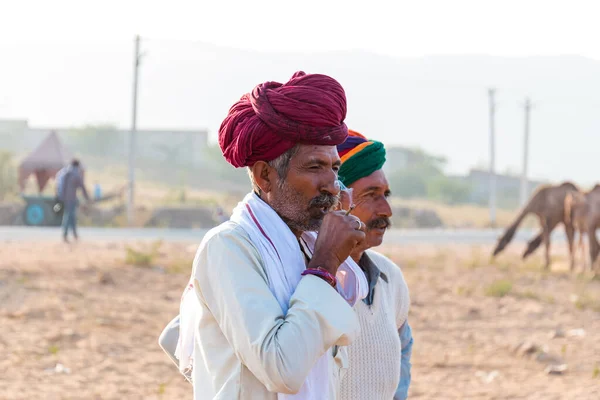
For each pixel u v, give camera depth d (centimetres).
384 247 2969
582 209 2294
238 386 306
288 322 294
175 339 364
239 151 318
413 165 11119
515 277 2098
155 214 4184
